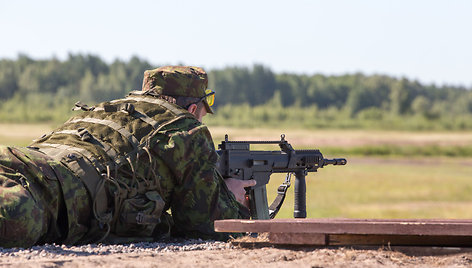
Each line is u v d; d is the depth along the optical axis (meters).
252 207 7.18
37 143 6.00
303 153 7.60
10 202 4.84
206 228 6.03
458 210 24.48
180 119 6.05
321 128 157.50
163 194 5.94
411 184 36.09
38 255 4.60
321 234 4.99
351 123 167.00
